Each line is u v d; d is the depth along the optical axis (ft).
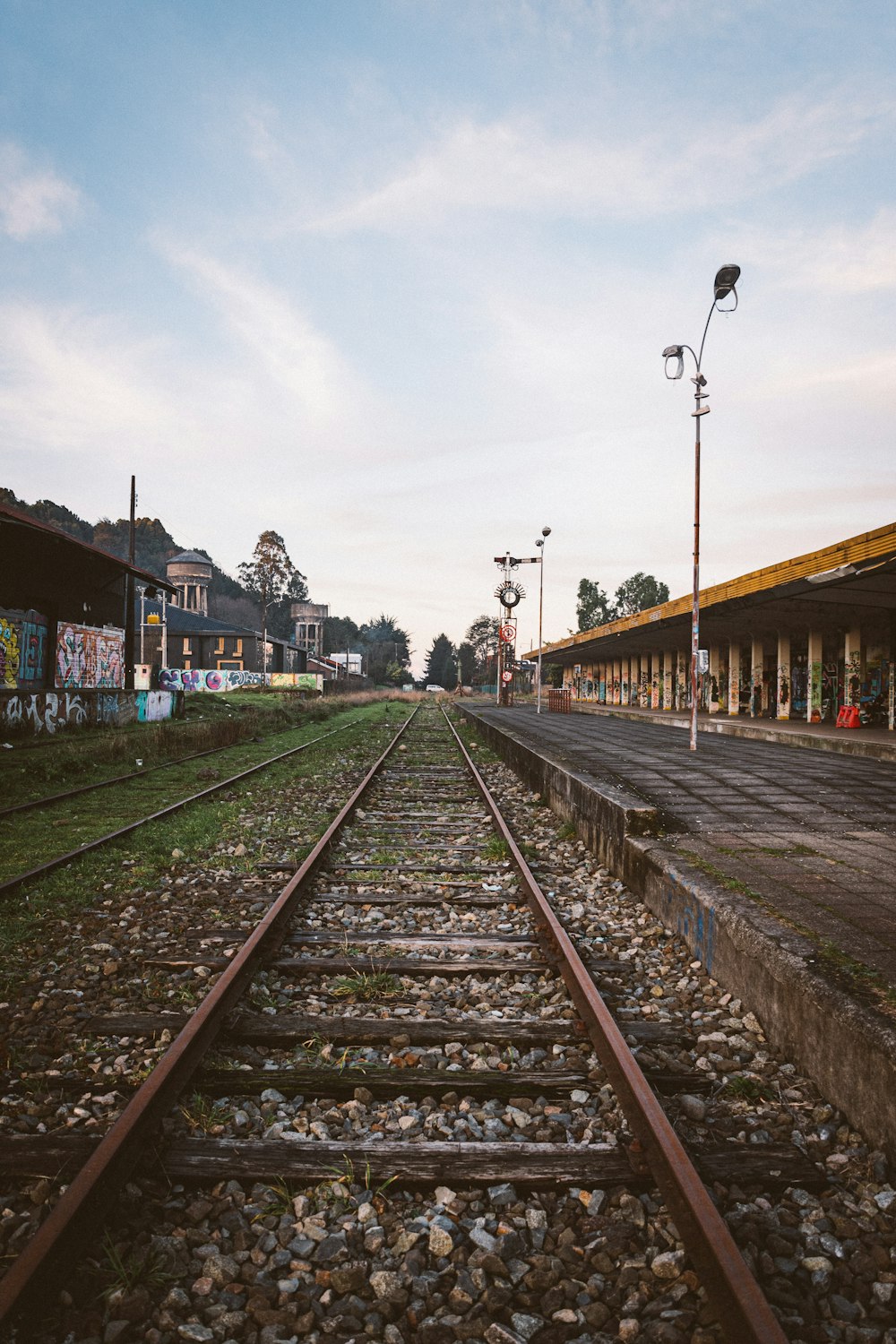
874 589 55.11
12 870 23.15
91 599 86.02
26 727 58.90
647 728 75.97
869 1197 9.04
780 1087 11.55
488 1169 9.18
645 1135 9.70
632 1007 14.47
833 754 46.39
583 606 257.34
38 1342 6.88
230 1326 7.18
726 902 15.93
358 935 17.81
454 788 43.42
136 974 15.69
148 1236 8.16
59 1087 11.19
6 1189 8.92
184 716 94.22
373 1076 11.42
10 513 61.67
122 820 31.68
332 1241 8.16
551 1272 7.83
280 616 456.86
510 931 18.67
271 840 28.04
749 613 68.03
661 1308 7.35
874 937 13.85
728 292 43.37
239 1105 10.74
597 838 26.50
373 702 219.00
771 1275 7.81
